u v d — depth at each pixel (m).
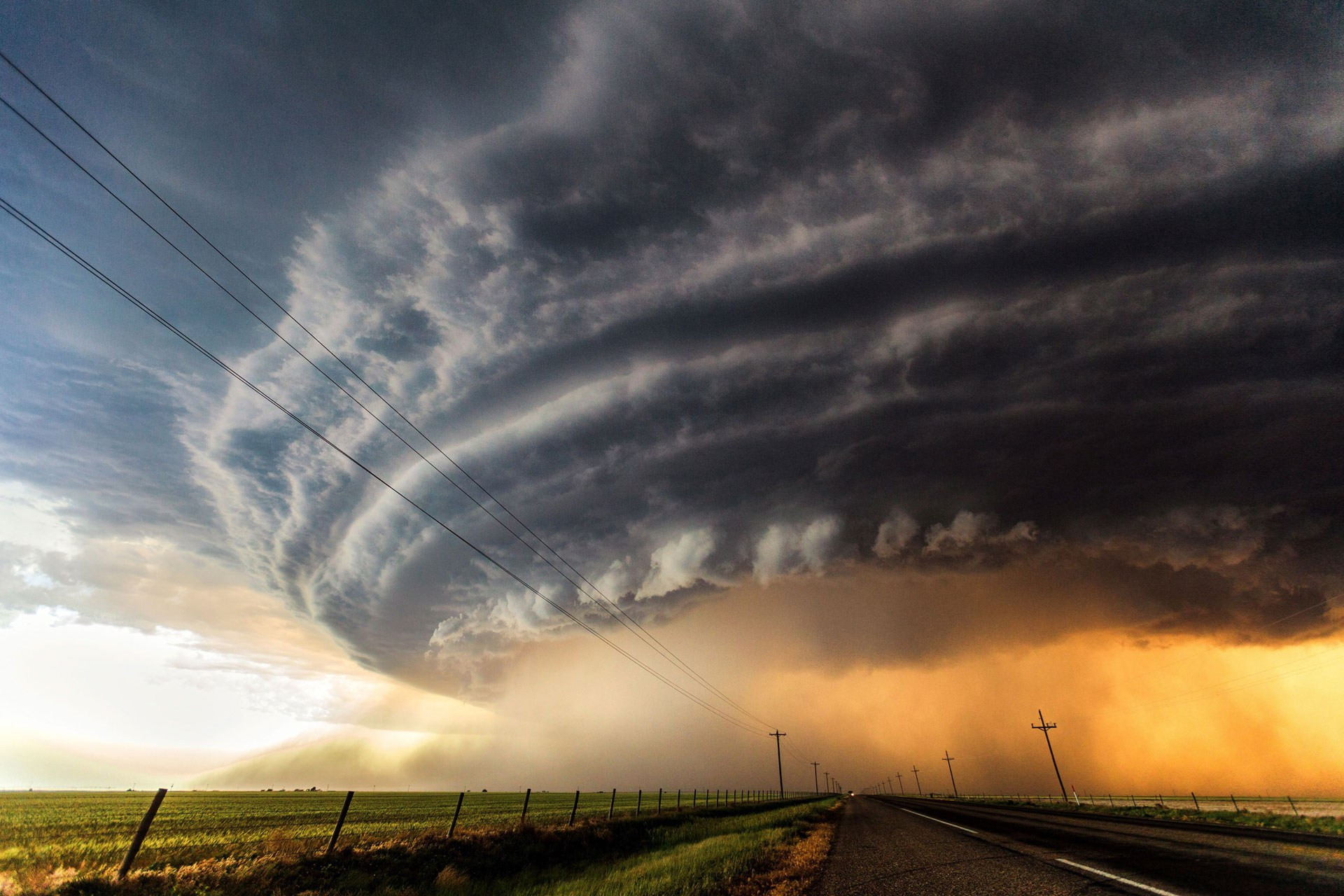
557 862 21.03
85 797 68.12
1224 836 18.03
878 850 18.34
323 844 17.25
